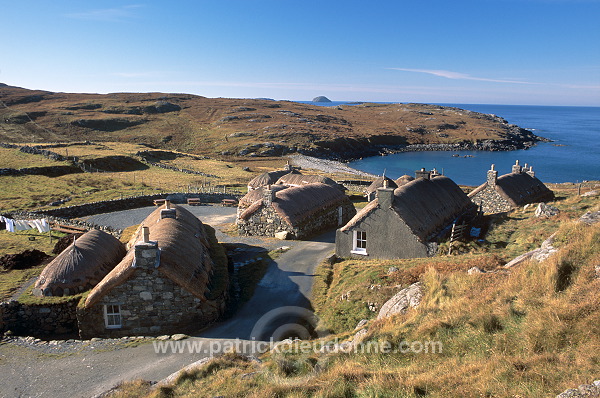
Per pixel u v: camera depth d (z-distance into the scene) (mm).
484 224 32906
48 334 20812
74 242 23922
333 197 44500
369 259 28156
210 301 20516
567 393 7348
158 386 13211
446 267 19656
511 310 11594
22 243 34469
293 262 29438
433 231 28969
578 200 35125
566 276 12562
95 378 15711
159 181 73188
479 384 8797
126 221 47656
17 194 56406
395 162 142750
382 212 27609
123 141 144500
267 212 38094
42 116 160125
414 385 9469
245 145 142625
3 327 20328
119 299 19656
